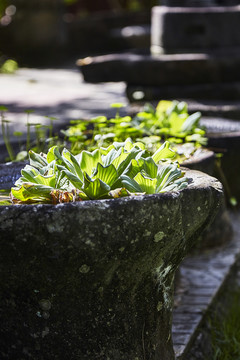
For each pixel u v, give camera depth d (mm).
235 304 4672
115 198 2504
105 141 4223
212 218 2850
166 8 8141
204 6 8578
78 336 2648
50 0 18297
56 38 18516
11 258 2486
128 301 2703
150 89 7727
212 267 4891
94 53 20156
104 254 2484
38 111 10133
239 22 8000
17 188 2666
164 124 4691
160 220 2520
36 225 2402
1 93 12523
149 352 2828
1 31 18125
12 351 2699
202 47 7996
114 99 11391
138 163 2754
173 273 2898
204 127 4973
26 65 18062
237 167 5496
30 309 2621
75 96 11938
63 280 2533
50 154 2910
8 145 4578
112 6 25344
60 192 2607
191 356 3719
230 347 4090
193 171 3090
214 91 7727
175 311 4105
